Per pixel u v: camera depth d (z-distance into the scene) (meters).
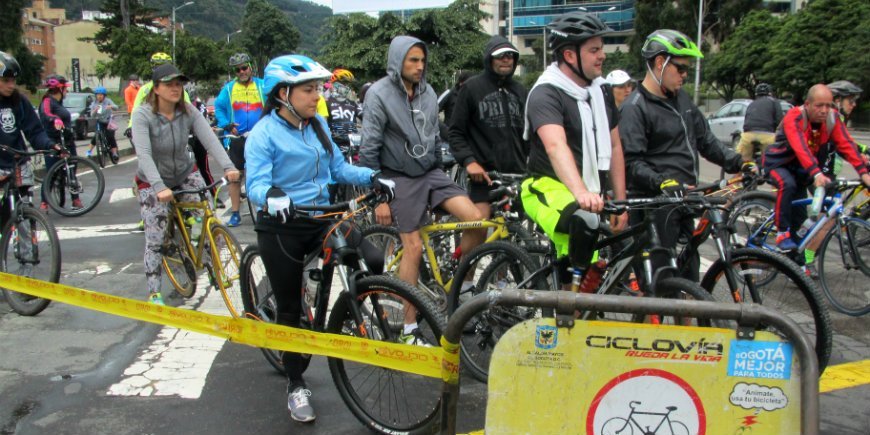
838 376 4.27
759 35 38.81
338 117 8.49
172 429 3.53
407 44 4.46
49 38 102.88
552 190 3.62
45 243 5.12
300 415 3.59
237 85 8.70
